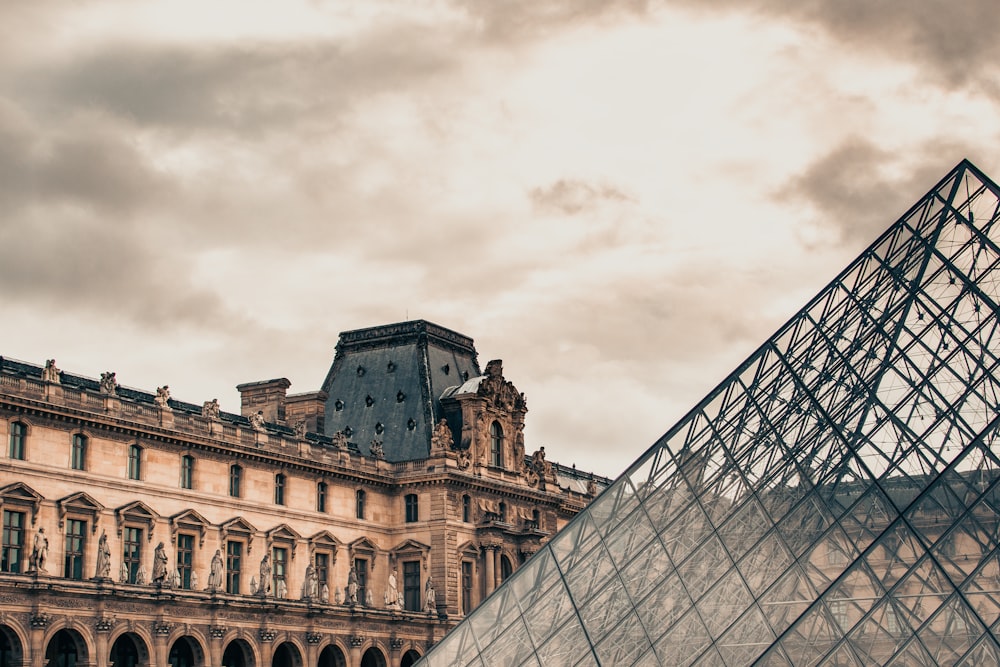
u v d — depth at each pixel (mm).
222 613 132500
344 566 159625
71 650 123125
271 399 168750
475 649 73812
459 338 185875
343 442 163500
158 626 125125
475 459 171625
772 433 75688
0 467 120812
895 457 70688
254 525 147750
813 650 62875
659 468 77188
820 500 70500
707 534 72312
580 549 75438
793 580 67062
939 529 65438
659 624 69062
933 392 72812
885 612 62500
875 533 67250
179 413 140875
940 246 79250
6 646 115250
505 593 75375
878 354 76062
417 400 174125
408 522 167125
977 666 59312
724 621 67438
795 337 80000
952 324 75375
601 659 69375
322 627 145000
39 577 114125
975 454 67812
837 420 74250
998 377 71688
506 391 179500
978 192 80375
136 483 134250
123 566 131625
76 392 129500
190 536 140250
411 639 157250
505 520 175125
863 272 80750
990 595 61250
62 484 126312
